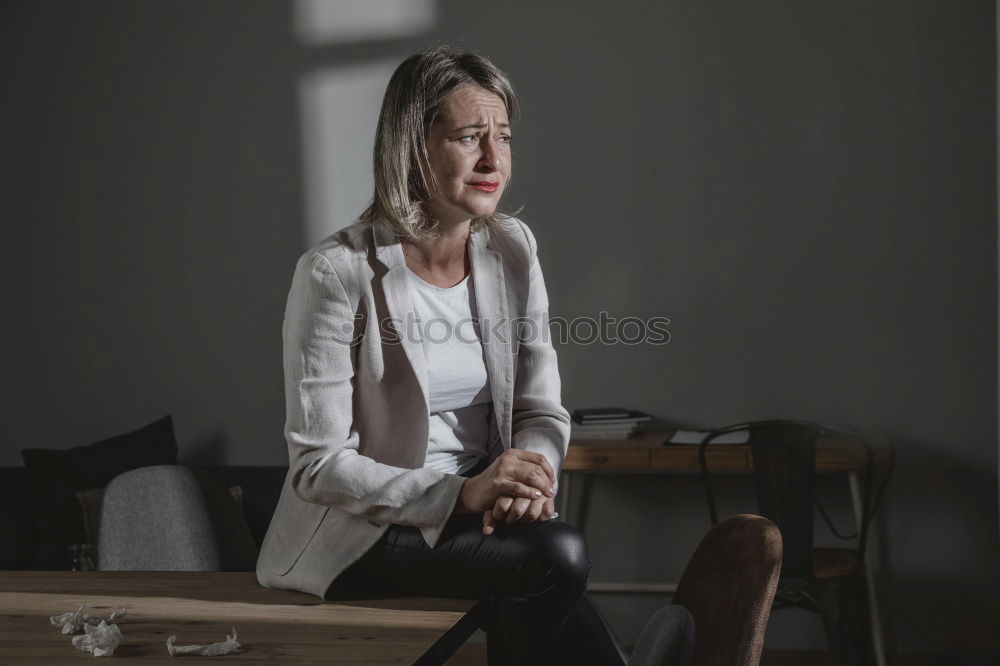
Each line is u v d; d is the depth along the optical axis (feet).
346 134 24.82
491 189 9.46
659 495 23.93
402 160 9.38
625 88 23.81
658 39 23.65
